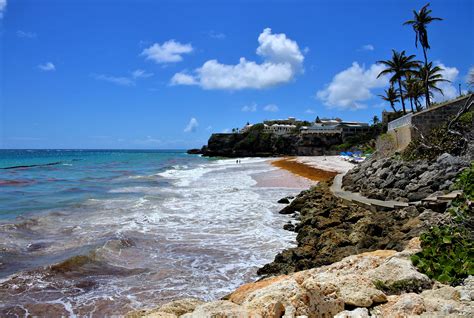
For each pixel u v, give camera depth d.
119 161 90.06
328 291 4.30
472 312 3.74
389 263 5.08
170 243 14.47
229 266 11.99
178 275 11.16
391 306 4.07
